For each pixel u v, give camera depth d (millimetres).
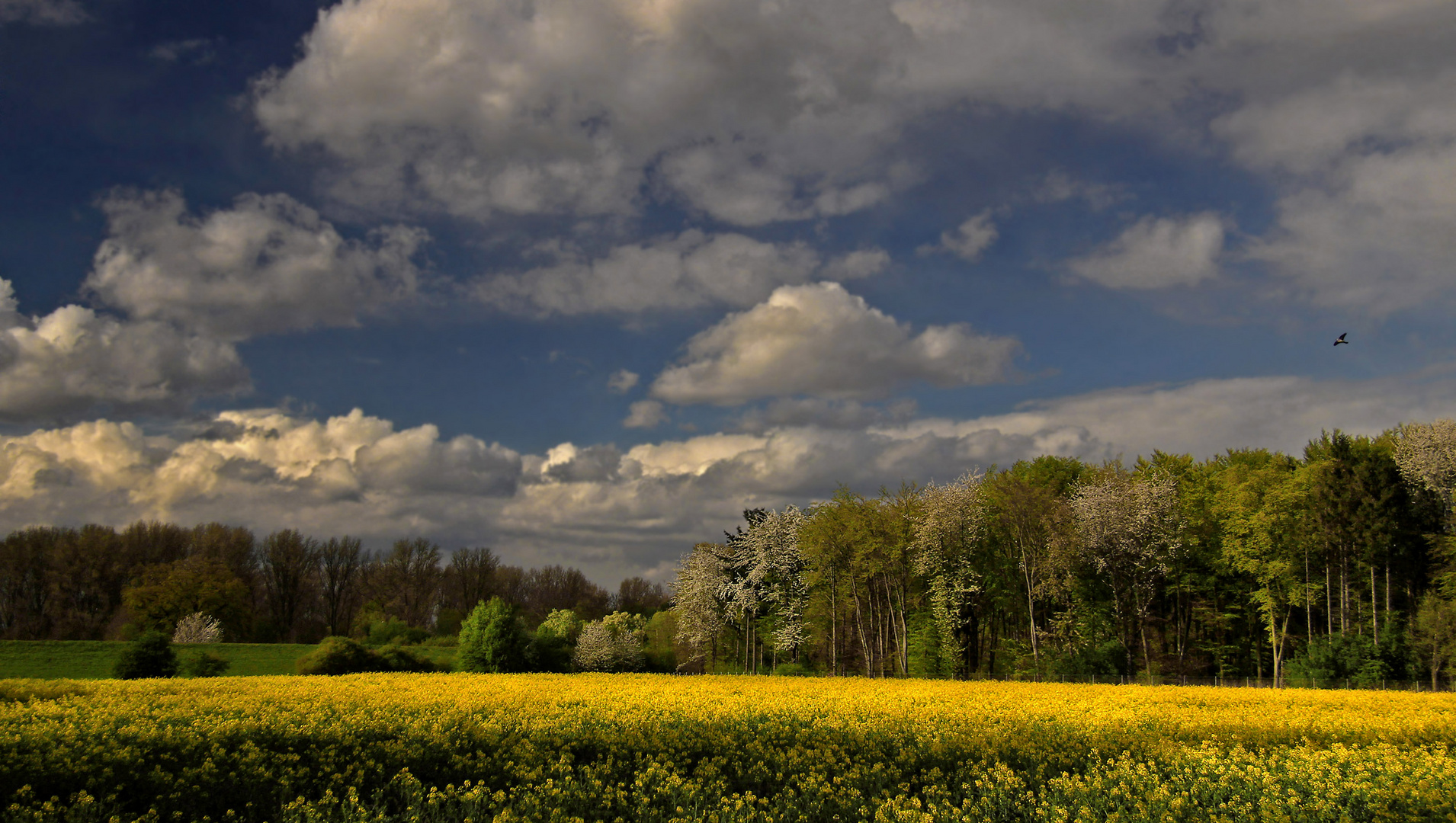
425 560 114750
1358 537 54781
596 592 134750
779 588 70375
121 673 45500
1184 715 21703
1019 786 12461
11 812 10977
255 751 14703
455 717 19391
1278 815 10750
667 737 16625
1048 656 53875
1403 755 14766
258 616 100500
